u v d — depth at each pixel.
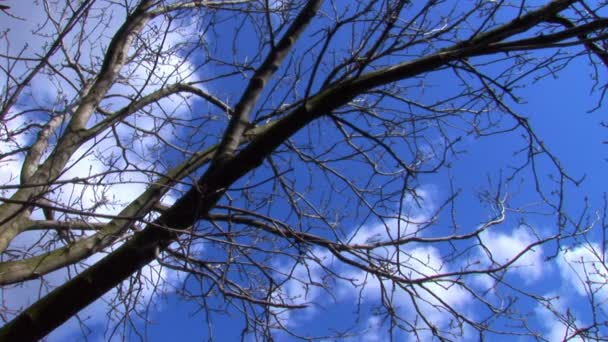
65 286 3.32
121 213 4.15
